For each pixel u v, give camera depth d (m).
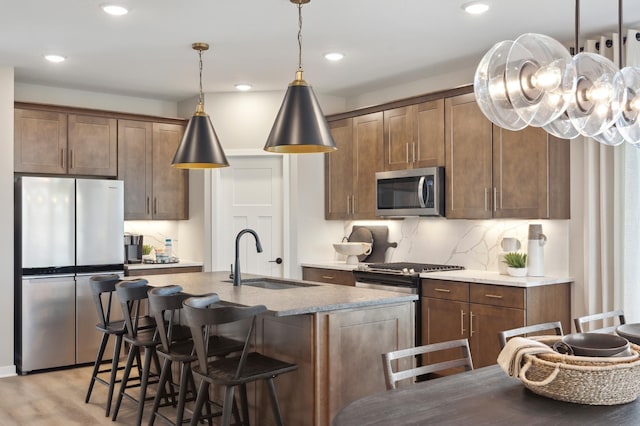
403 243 5.85
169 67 5.20
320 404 3.05
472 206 4.82
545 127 2.63
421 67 5.22
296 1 3.65
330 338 3.10
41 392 4.56
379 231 6.08
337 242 6.43
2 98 5.04
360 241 6.18
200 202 6.27
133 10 3.80
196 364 3.89
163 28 4.16
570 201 4.41
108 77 5.53
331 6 3.75
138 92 6.18
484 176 4.73
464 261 5.25
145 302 5.14
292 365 3.02
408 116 5.33
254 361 3.09
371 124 5.72
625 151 4.07
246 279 4.39
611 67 2.35
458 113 4.91
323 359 3.08
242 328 3.61
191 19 3.98
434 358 4.74
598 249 4.24
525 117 2.16
